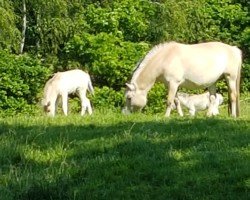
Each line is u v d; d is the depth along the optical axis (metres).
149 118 14.01
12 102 24.77
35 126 12.81
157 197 8.66
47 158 10.23
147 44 26.78
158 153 10.20
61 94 21.50
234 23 30.20
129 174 9.42
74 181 9.21
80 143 10.96
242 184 8.98
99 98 25.66
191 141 11.02
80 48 26.59
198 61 17.47
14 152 10.30
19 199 8.52
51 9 26.98
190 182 9.10
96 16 27.22
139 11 27.77
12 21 25.75
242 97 29.34
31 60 25.30
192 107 25.31
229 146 10.70
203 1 29.39
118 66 26.19
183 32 28.30
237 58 18.28
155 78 17.44
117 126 12.58
